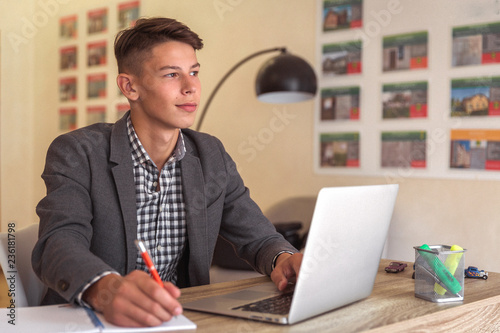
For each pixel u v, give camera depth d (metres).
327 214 0.90
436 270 1.06
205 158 1.43
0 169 4.93
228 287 1.19
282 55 3.27
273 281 1.21
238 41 3.98
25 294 1.34
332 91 3.56
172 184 1.37
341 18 3.50
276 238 1.41
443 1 3.09
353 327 0.88
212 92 3.77
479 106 2.98
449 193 3.09
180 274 1.41
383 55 3.33
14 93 5.02
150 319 0.84
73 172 1.23
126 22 4.52
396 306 1.03
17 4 4.97
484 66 2.96
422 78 3.18
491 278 1.33
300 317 0.90
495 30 2.92
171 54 1.22
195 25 4.19
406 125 3.25
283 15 3.77
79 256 0.98
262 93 3.26
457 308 1.02
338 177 3.54
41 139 5.09
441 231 3.11
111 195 1.25
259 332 0.85
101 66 4.69
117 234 1.25
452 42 3.07
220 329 0.86
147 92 1.24
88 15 4.75
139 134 1.31
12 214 5.00
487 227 2.96
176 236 1.37
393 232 3.27
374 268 1.09
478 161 2.99
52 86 5.00
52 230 1.10
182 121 1.25
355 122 3.46
